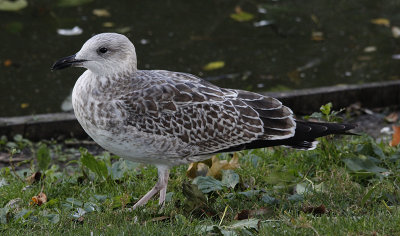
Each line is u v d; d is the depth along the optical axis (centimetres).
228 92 959
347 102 1434
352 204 941
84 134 1320
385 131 1318
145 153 919
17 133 1281
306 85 1559
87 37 1681
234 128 937
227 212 912
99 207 917
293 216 886
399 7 1962
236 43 1723
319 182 1010
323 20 1870
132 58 925
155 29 1752
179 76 959
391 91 1457
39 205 951
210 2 1925
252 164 1077
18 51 1630
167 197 962
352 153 1093
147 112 897
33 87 1520
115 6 1864
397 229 817
